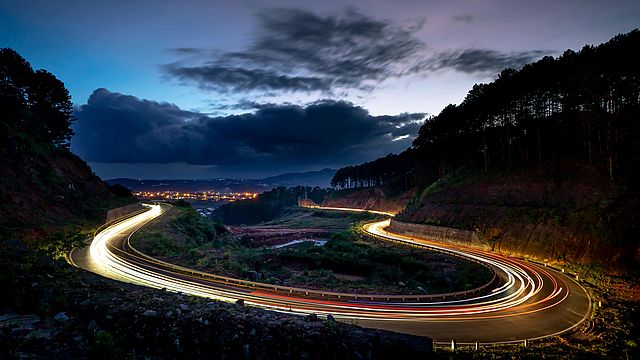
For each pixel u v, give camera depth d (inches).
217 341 492.1
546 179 2095.2
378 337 536.7
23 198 1555.1
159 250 1603.1
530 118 2593.5
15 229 1317.7
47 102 2608.3
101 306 540.7
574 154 2190.0
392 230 2989.7
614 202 1599.4
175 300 604.7
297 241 3693.4
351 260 1772.9
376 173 6387.8
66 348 442.6
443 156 3553.2
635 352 745.0
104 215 2294.5
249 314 570.6
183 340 489.7
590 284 1293.1
